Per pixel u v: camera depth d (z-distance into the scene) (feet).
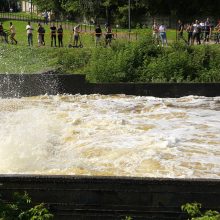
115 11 190.70
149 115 60.13
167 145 44.96
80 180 27.61
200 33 111.14
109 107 64.90
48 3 207.41
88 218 27.73
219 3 181.57
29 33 107.65
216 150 43.93
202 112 61.77
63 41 114.62
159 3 183.52
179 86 71.82
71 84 74.02
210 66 87.71
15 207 25.18
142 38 91.86
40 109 63.31
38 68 90.48
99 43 103.65
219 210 27.02
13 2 264.72
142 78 85.35
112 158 41.57
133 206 27.53
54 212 27.73
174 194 27.25
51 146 45.75
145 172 37.65
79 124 54.75
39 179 27.73
